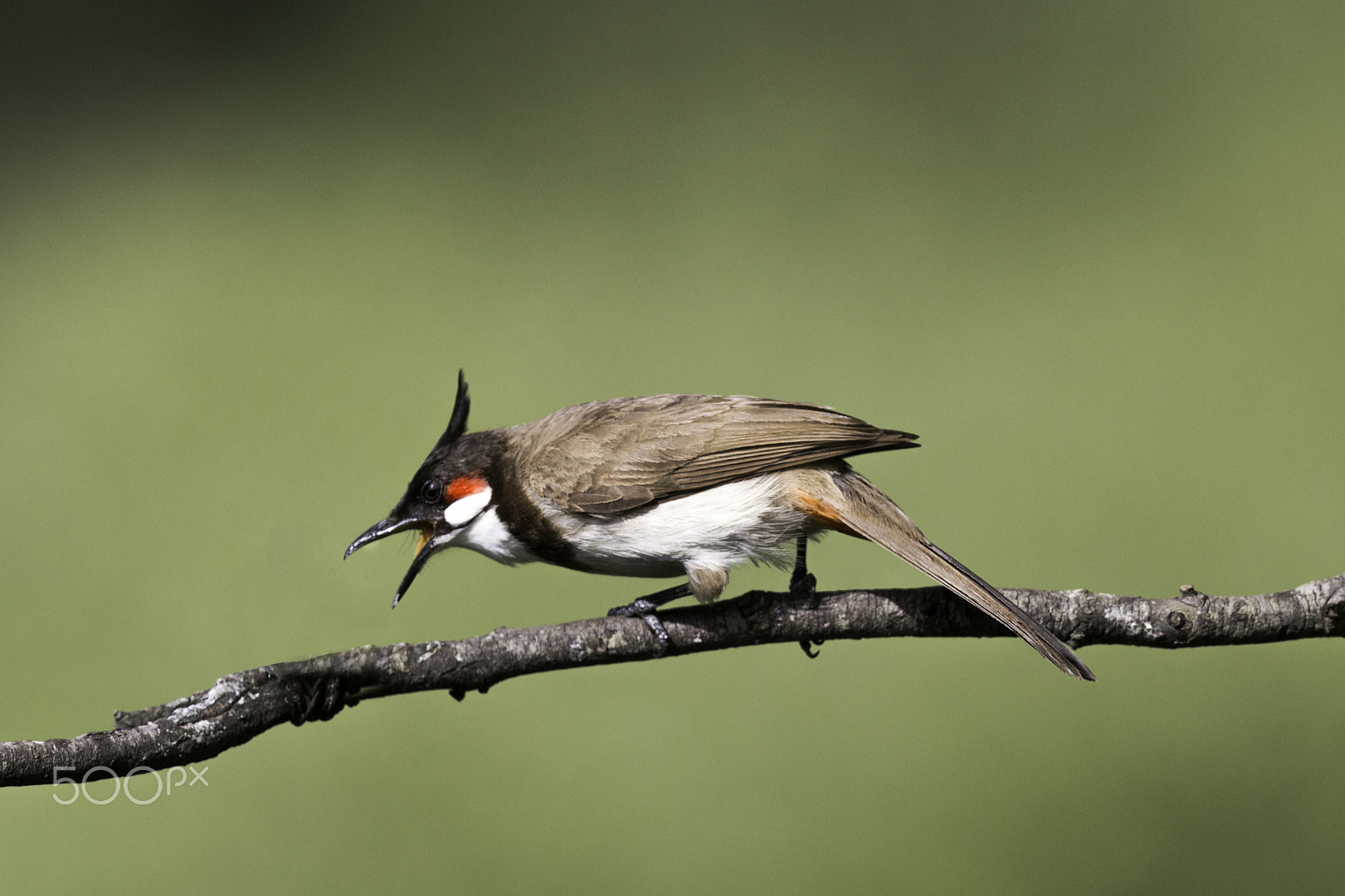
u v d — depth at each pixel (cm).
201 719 457
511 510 595
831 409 592
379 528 612
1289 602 514
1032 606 521
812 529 572
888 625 538
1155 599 524
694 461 570
